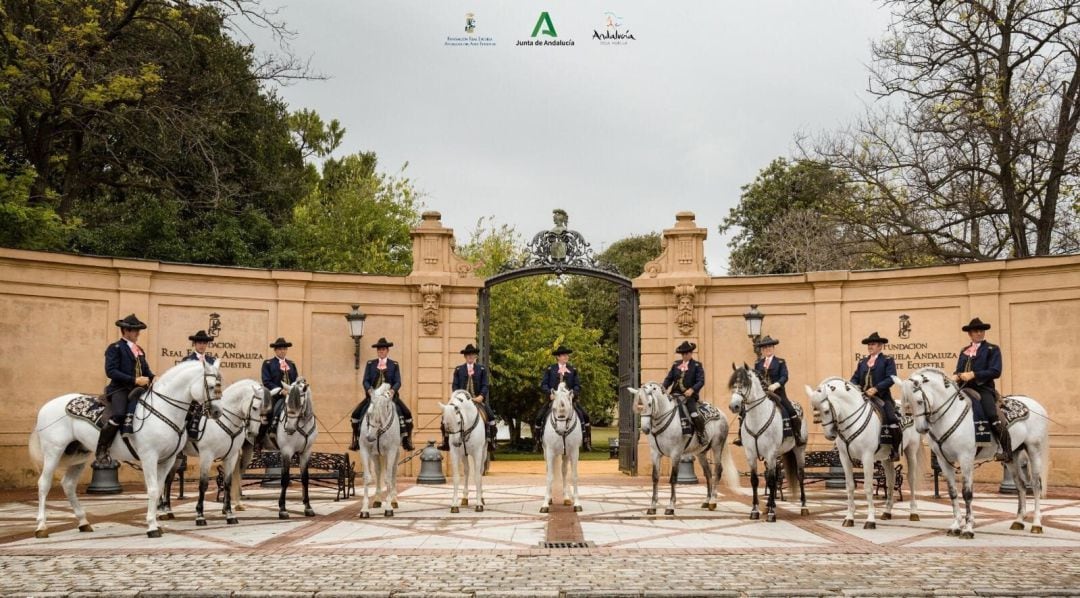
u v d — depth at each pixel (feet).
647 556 35.68
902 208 104.27
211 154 103.60
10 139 94.63
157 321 72.18
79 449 43.14
